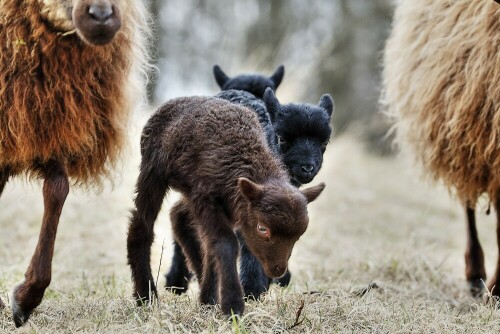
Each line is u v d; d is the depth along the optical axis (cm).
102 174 1284
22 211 2169
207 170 1123
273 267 1061
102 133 1232
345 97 4775
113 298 1281
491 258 2058
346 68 4781
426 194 3097
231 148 1128
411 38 1664
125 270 1680
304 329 1122
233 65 3328
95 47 1160
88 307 1215
